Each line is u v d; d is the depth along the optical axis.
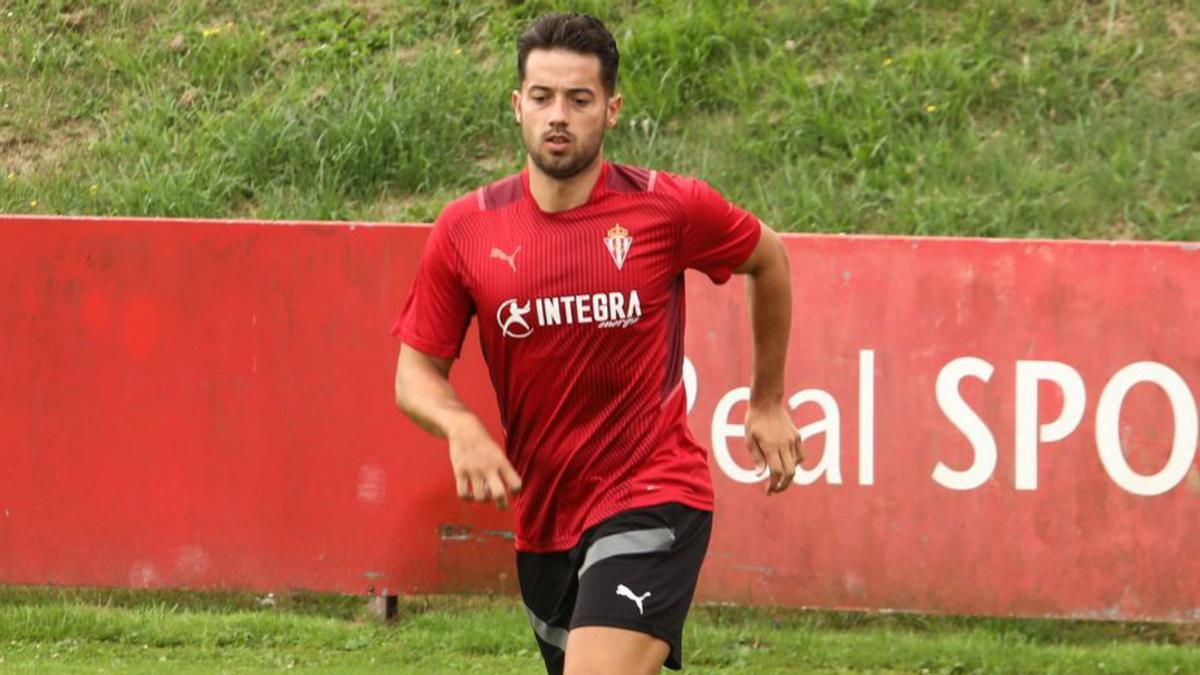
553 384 12.56
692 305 22.92
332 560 23.38
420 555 23.27
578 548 12.84
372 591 23.33
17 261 23.55
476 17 38.75
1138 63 35.69
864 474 22.72
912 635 23.19
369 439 23.27
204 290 23.39
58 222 23.48
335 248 23.20
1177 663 21.81
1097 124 34.19
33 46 38.69
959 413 22.56
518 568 13.49
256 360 23.38
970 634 23.20
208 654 22.09
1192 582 22.22
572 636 12.18
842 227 32.00
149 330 23.48
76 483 23.64
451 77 36.62
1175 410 22.23
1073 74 35.44
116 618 23.22
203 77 37.88
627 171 12.68
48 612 23.25
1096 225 31.86
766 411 14.31
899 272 22.64
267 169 35.06
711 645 22.44
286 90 36.91
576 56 12.07
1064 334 22.39
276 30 39.12
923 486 22.62
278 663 21.61
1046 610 22.47
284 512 23.41
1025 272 22.42
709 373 22.91
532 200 12.55
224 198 34.47
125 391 23.53
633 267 12.39
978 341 22.52
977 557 22.55
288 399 23.36
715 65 36.78
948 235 31.59
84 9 39.81
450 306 12.84
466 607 24.53
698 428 22.91
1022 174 32.88
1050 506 22.42
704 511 12.77
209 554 23.52
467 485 11.76
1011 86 35.28
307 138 35.34
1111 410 22.33
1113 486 22.33
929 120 34.53
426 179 34.56
